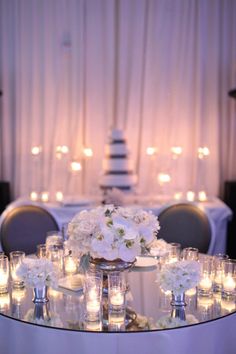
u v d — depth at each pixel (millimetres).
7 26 4305
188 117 4363
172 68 4332
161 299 1602
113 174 3668
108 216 1509
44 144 4340
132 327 1364
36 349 1394
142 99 4359
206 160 4402
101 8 4289
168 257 1841
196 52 4312
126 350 1334
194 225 2518
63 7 4246
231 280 1635
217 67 4352
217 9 4297
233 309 1519
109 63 4328
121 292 1444
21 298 1621
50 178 4355
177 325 1377
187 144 4383
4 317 1464
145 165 4367
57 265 1771
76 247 1504
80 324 1385
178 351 1365
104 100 4363
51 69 4289
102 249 1425
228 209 3697
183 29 4289
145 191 4363
